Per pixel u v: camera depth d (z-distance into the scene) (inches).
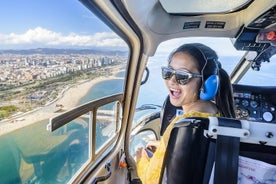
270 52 53.0
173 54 22.1
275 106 57.1
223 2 39.2
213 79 20.7
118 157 59.3
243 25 44.7
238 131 16.3
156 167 21.8
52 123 24.4
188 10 41.4
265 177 16.0
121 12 31.0
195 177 17.3
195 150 17.2
